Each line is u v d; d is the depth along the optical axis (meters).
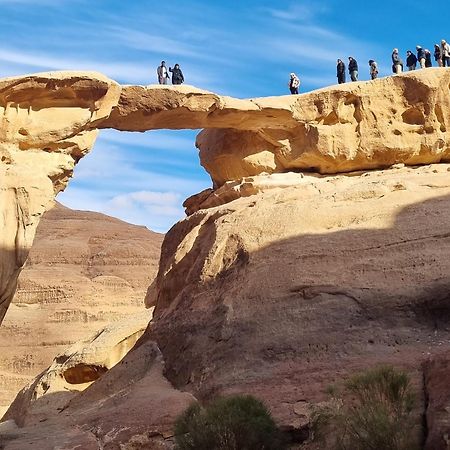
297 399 16.64
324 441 15.58
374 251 19.53
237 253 21.08
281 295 19.20
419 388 15.84
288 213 21.36
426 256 18.97
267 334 18.55
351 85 24.98
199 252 22.41
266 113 24.41
